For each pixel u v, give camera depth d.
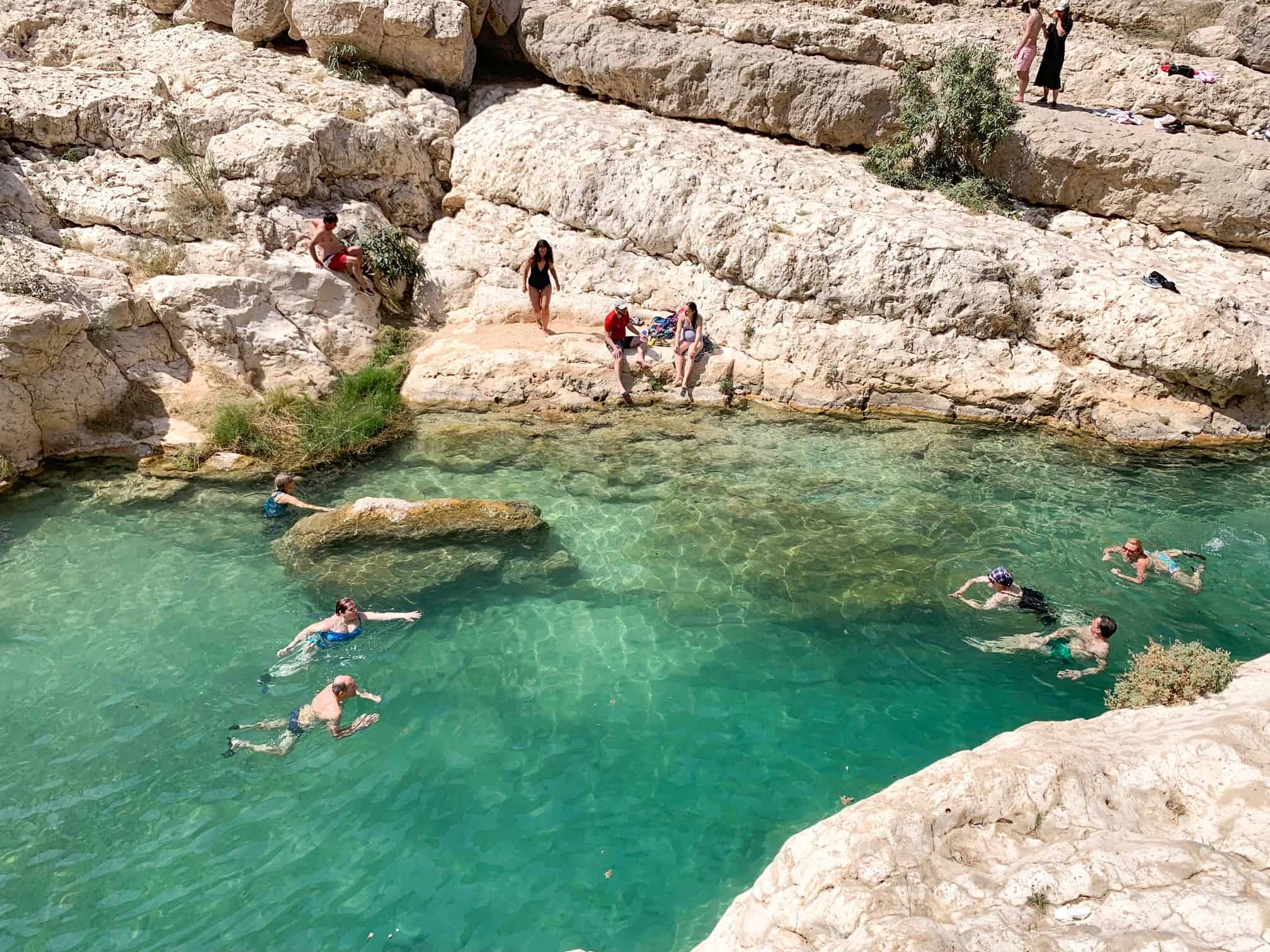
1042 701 8.34
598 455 12.93
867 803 5.55
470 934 6.06
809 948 4.70
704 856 6.73
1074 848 5.05
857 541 10.87
